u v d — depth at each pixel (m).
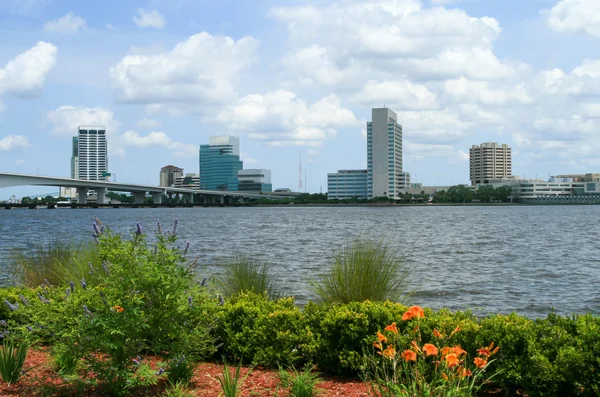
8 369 7.02
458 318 7.94
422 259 31.31
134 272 6.68
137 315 6.53
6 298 9.81
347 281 10.64
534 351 6.62
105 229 6.98
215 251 37.03
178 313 6.94
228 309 8.84
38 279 12.64
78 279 10.83
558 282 22.17
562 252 36.19
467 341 7.15
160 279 6.72
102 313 6.61
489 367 6.96
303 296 17.12
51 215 141.38
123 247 6.80
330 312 8.35
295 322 8.52
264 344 8.40
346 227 73.19
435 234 56.16
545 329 7.00
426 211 177.00
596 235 55.03
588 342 6.47
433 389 5.50
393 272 11.07
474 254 34.44
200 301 7.21
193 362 7.86
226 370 6.62
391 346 6.62
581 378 6.28
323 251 36.97
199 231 65.44
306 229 68.88
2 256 25.28
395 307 8.36
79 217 123.88
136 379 6.45
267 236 54.91
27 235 53.59
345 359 7.77
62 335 6.66
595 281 22.42
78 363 6.82
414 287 20.23
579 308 16.97
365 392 6.98
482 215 131.62
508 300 18.19
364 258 10.91
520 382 6.69
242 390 6.95
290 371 8.01
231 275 12.15
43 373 7.36
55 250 13.54
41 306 7.21
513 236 53.16
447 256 33.09
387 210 196.75
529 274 24.66
